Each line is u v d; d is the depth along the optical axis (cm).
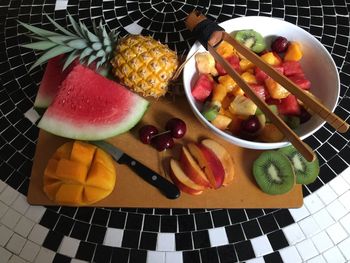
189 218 42
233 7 54
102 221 42
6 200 43
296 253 40
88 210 42
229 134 40
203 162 41
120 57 43
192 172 41
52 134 45
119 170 43
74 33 47
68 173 39
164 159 44
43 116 44
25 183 44
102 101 45
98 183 40
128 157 43
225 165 42
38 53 51
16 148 45
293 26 45
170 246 40
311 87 46
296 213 42
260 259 40
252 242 40
